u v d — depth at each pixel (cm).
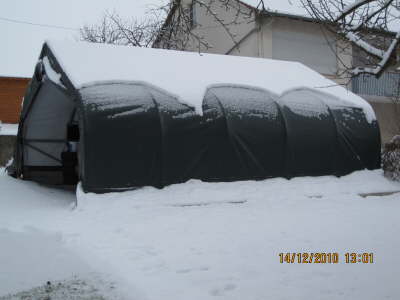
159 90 890
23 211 753
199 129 874
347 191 929
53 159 1278
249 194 849
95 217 677
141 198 778
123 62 950
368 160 1058
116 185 799
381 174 1043
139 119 827
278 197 853
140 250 493
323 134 998
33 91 1035
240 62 1156
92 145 785
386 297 358
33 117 1184
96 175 785
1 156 1672
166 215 698
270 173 938
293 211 745
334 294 365
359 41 467
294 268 434
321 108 1033
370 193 934
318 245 522
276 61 1238
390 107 1744
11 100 2020
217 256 472
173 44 1270
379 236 567
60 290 377
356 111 1083
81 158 802
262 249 502
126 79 877
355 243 532
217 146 888
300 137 971
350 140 1035
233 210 745
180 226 620
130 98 841
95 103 805
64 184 1208
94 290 376
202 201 798
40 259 454
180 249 499
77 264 443
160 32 1121
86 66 884
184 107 878
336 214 719
